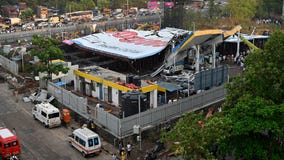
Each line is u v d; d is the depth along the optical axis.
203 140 33.03
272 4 184.12
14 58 88.75
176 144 35.16
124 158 46.28
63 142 51.81
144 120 52.03
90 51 90.44
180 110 57.19
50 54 70.56
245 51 103.94
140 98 54.59
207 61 91.62
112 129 50.97
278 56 40.50
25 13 186.38
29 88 74.38
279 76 39.53
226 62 95.12
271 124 36.41
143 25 142.75
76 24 167.50
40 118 57.78
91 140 47.03
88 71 71.00
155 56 87.38
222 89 64.81
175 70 82.31
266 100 39.00
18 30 153.25
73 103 60.31
